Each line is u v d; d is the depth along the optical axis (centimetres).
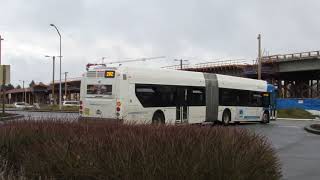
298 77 9762
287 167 1269
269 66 8694
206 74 2717
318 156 1528
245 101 3120
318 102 6391
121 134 686
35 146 748
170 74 2397
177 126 766
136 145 619
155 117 2275
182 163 588
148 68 2261
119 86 2127
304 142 2014
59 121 949
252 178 654
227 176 603
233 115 2962
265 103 3381
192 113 2552
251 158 663
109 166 604
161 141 634
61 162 652
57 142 701
